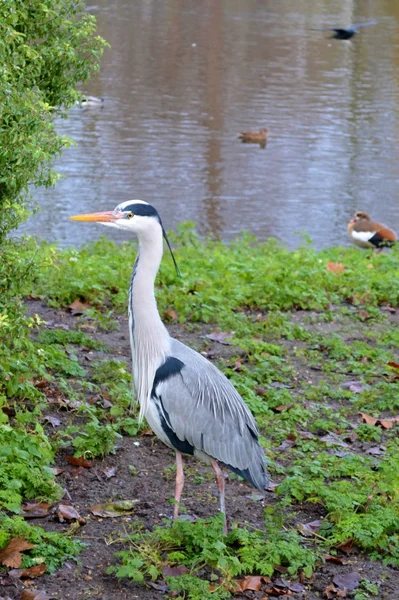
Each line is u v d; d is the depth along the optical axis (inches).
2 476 286.0
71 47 386.0
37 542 265.7
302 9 2490.2
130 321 287.6
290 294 542.3
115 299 512.4
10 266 344.8
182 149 1169.4
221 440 279.9
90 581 255.9
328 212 954.1
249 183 1042.1
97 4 2456.9
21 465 293.9
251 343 456.1
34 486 292.4
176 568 260.5
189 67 1712.6
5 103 320.5
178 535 270.1
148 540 272.5
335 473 323.6
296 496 303.1
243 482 326.0
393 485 304.5
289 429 364.5
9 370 353.7
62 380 369.7
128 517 293.1
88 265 562.6
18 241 364.5
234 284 557.0
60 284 514.6
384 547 277.3
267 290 547.5
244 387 390.3
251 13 2399.1
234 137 1237.7
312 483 305.9
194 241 703.7
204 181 1039.0
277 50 1902.1
